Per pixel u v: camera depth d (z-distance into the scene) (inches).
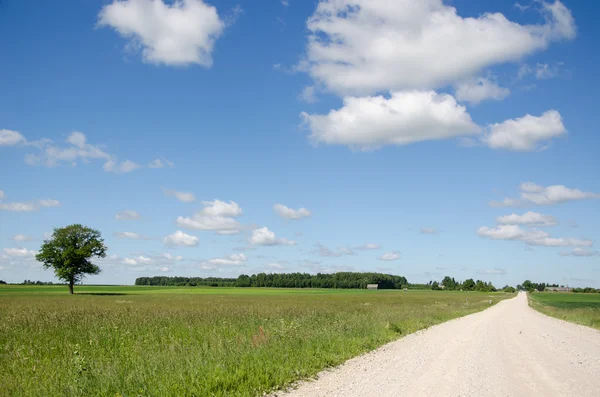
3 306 1494.8
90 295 3075.8
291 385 384.2
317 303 2030.0
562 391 391.2
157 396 328.8
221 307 1451.8
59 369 419.2
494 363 530.6
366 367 476.1
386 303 2203.5
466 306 2285.9
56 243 3257.9
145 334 681.6
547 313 1886.1
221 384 362.9
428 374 446.6
